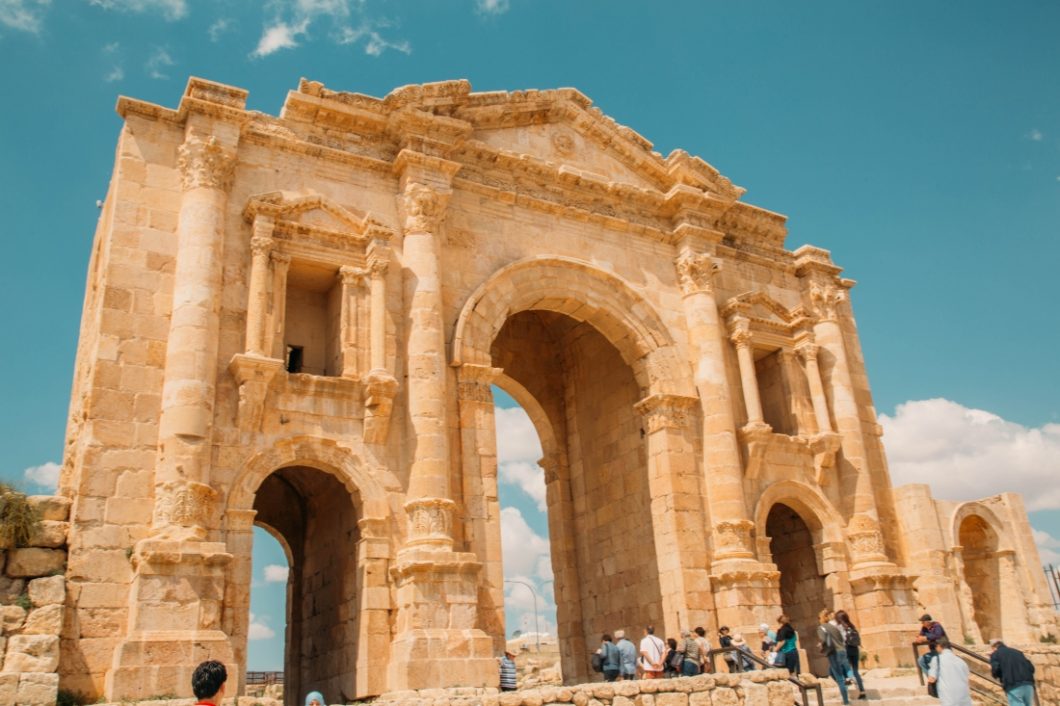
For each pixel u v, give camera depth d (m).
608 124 32.25
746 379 31.39
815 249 36.12
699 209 32.88
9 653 17.53
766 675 18.64
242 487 21.81
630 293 30.53
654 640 22.98
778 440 31.42
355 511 23.64
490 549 24.53
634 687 17.14
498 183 29.42
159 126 24.25
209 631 19.33
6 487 19.61
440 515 23.05
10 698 17.06
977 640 30.98
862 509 31.80
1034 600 33.22
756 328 33.34
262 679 39.50
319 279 25.91
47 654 17.80
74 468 23.02
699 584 27.67
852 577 30.94
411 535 23.03
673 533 28.08
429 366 24.64
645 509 30.23
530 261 28.84
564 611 33.09
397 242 26.56
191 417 21.03
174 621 19.14
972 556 34.97
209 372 21.84
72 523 19.81
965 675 16.09
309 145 26.05
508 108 30.17
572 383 35.66
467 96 28.97
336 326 25.42
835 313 35.28
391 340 25.16
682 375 30.52
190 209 23.08
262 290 23.30
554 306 30.55
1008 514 34.69
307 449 22.95
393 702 16.81
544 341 36.56
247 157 25.14
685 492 28.73
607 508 32.28
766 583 27.88
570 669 32.16
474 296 27.22
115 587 19.69
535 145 30.86
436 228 26.64
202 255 22.61
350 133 27.27
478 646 21.97
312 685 25.64
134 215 23.03
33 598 18.64
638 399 31.47
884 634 29.55
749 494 29.98
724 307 32.69
